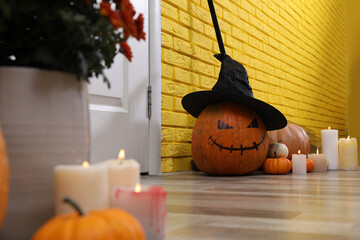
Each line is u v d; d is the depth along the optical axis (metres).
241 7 3.08
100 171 0.61
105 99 1.89
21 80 0.66
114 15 0.66
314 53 4.73
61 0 0.78
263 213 0.94
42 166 0.66
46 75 0.68
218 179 1.94
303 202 1.12
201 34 2.60
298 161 2.34
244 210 0.98
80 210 0.49
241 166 2.14
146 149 2.14
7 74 0.65
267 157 2.46
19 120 0.65
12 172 0.64
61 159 0.68
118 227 0.48
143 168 2.12
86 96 0.77
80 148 0.73
